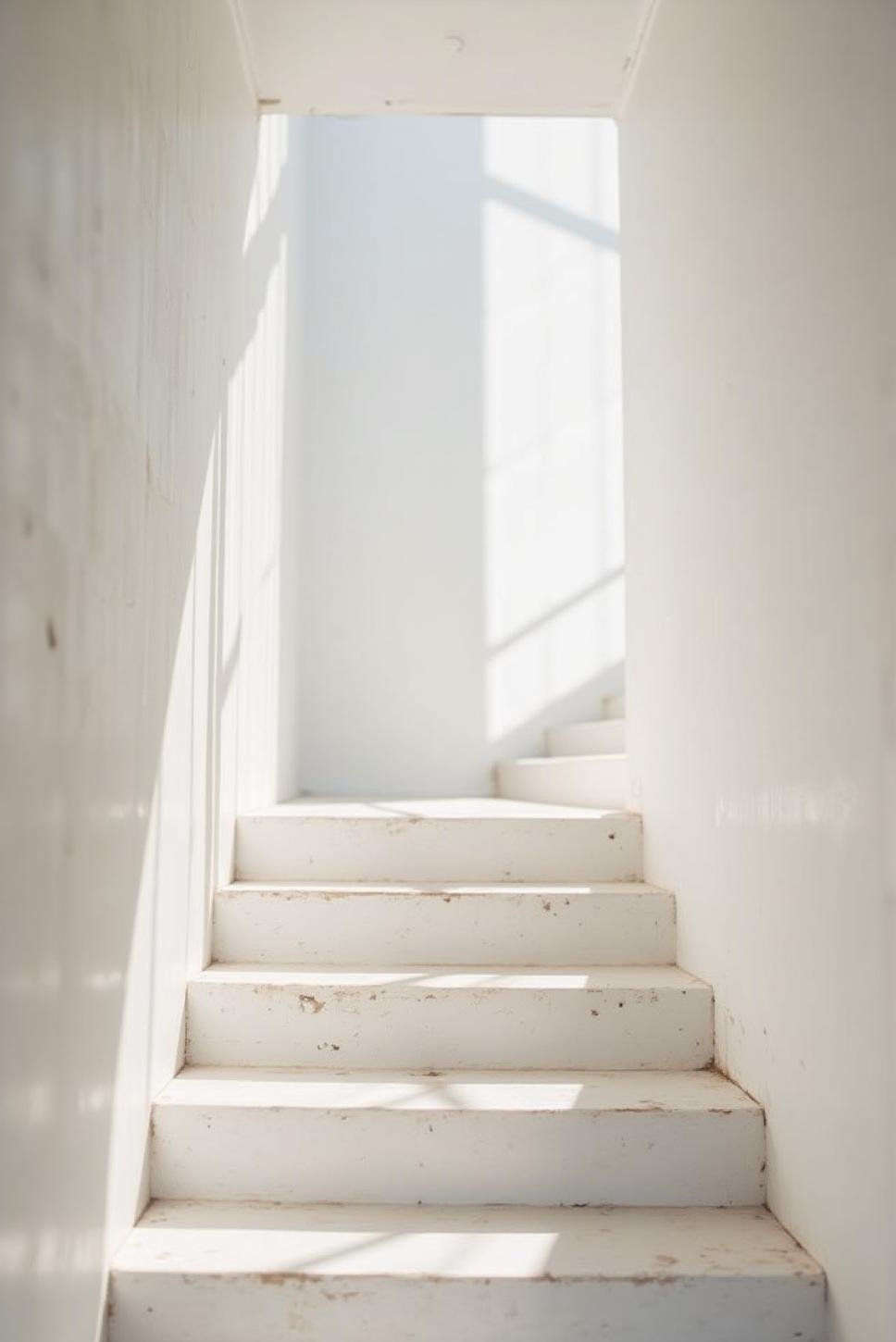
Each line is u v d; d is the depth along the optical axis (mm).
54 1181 1616
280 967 2887
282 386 4586
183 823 2559
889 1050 1677
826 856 1923
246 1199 2287
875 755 1717
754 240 2307
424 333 5566
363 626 5406
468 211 5652
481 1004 2639
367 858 3318
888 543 1669
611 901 2979
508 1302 1953
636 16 3150
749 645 2346
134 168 1995
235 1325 1943
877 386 1707
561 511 5531
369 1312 1949
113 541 1873
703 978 2721
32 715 1500
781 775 2148
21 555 1451
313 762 5340
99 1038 1848
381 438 5496
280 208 4508
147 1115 2252
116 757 1917
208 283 2779
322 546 5430
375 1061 2625
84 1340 1784
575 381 5605
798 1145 2086
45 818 1558
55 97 1563
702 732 2729
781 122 2139
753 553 2314
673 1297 1957
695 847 2785
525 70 3379
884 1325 1692
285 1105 2311
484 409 5547
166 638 2309
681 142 2928
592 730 4715
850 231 1810
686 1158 2291
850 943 1820
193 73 2547
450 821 3318
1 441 1378
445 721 5387
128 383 1957
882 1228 1701
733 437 2461
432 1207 2273
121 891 1977
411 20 3105
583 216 5695
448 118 5688
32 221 1478
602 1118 2299
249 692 3646
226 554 3123
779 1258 2021
